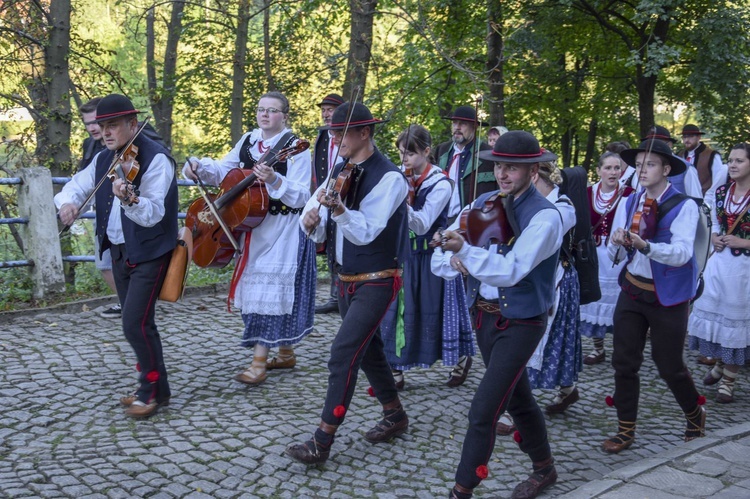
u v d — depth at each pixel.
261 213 5.27
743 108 17.34
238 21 13.91
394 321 5.46
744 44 15.18
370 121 4.14
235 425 4.66
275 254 5.40
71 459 4.10
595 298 5.18
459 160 6.29
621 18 16.19
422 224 4.96
